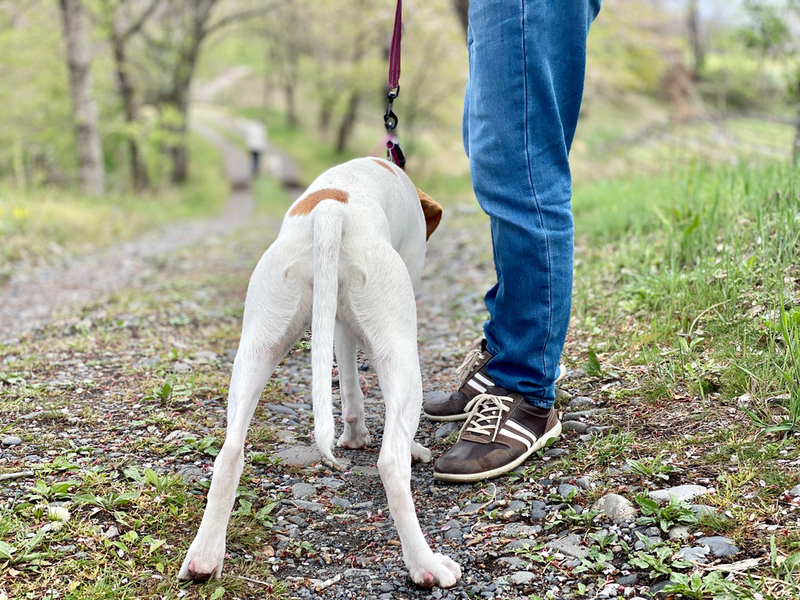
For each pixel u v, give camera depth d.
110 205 14.17
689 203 4.94
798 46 7.45
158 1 17.70
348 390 2.91
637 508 2.21
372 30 22.27
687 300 3.54
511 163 2.59
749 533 1.99
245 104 46.81
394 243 2.52
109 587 1.96
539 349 2.70
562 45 2.61
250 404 2.10
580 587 1.95
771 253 3.67
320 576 2.14
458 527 2.35
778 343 2.92
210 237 11.40
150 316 5.10
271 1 23.42
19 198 10.90
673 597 1.83
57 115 17.12
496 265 2.86
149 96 21.05
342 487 2.68
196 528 2.30
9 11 16.06
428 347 4.37
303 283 2.14
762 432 2.43
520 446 2.66
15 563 2.04
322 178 2.36
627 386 3.08
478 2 2.57
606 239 5.53
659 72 18.73
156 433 2.99
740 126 9.52
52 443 2.83
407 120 22.23
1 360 4.02
